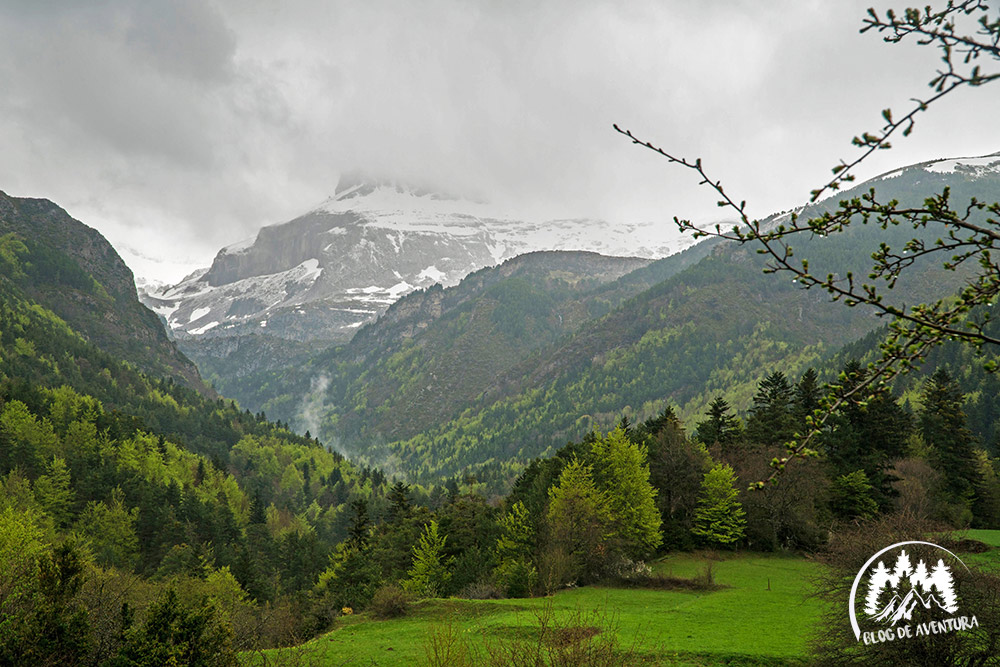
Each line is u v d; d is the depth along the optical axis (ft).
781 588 161.17
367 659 106.93
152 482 404.16
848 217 20.48
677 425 274.77
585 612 131.23
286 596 241.55
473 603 149.38
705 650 100.58
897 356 20.33
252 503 442.91
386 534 272.10
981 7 16.63
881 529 72.79
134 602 105.50
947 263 20.29
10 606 78.84
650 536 199.00
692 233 21.31
